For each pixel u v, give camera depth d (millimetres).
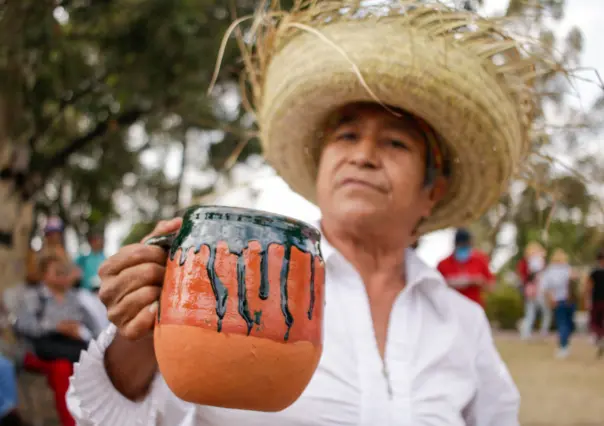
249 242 1126
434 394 1717
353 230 1805
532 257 13672
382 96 1686
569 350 11453
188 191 12195
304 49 1744
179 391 1134
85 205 8930
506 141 1809
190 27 6004
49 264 4820
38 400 4762
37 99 6035
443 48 1670
